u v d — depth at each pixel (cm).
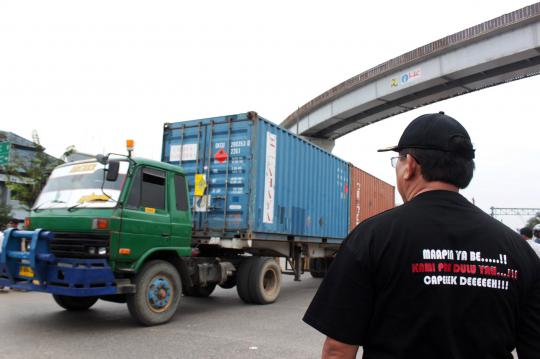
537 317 148
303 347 555
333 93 3180
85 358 475
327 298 149
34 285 583
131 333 596
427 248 142
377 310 144
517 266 148
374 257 145
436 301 137
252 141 859
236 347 543
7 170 1562
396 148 174
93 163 662
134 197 639
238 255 957
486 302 139
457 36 2323
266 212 890
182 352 512
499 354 137
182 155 945
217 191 886
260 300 886
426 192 157
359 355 544
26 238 598
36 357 472
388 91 2769
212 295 1047
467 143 160
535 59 2189
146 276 641
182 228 721
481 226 150
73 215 596
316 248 1228
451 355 133
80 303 752
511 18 2108
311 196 1097
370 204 1559
